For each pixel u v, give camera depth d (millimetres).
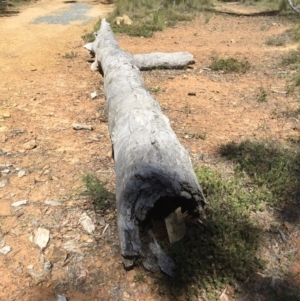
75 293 2678
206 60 7730
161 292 2678
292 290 2701
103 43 7059
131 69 5203
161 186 2742
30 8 15141
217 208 3324
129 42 9203
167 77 6750
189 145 4434
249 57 7863
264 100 5680
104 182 3768
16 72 7051
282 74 6754
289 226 3225
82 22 12094
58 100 5789
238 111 5371
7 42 9211
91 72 7082
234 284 2721
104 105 5609
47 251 2982
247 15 13227
